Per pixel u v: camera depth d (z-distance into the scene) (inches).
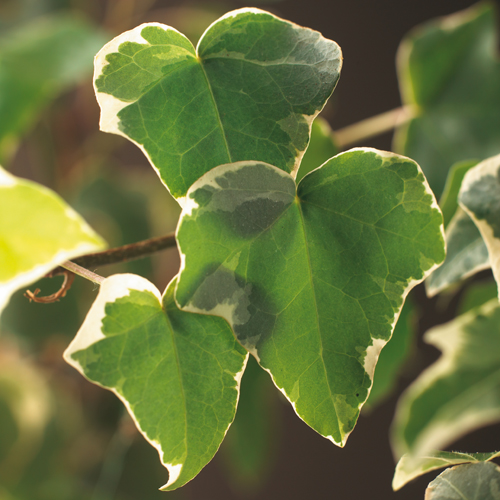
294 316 12.8
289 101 13.1
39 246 12.2
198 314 12.9
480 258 14.5
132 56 13.0
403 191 12.9
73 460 28.2
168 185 13.0
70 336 25.8
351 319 12.9
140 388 12.7
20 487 26.9
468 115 18.1
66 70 22.6
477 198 13.8
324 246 12.9
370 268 12.9
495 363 18.3
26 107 21.8
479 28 17.9
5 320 25.0
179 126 13.0
